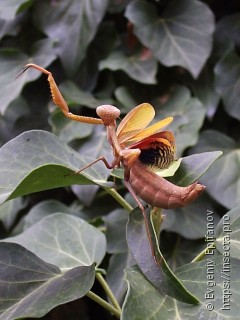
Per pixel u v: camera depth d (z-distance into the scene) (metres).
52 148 0.23
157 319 0.19
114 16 0.44
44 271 0.22
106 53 0.43
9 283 0.22
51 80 0.19
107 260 0.36
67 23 0.42
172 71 0.42
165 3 0.43
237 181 0.38
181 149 0.38
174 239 0.38
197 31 0.41
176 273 0.21
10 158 0.22
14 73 0.42
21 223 0.42
